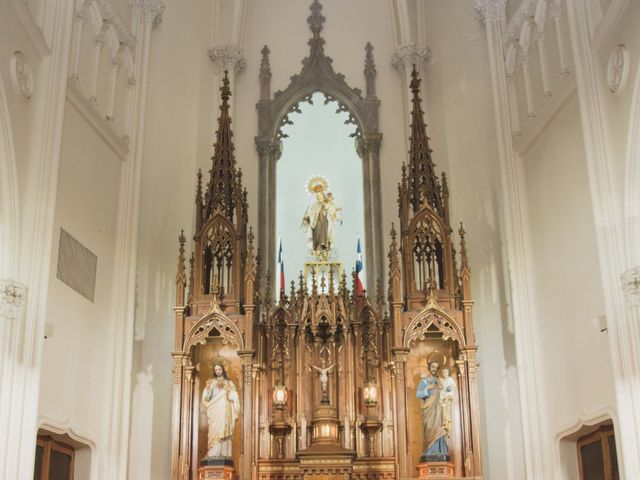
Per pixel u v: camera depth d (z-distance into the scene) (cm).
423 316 1642
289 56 2175
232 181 1775
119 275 1691
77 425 1488
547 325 1619
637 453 1249
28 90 1386
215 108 2092
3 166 1306
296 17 2203
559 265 1573
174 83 2005
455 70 2055
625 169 1329
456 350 1675
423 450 1606
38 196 1371
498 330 1798
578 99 1483
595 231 1402
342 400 1678
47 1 1473
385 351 1702
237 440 1617
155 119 1917
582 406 1455
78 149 1563
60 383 1434
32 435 1278
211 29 2144
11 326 1283
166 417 1772
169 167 1938
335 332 1709
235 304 1673
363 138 2073
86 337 1548
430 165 1783
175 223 1923
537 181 1697
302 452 1569
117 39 1786
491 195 1875
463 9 2055
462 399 1616
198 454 1622
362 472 1611
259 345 1684
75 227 1531
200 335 1636
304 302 1733
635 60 1294
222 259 1719
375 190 2023
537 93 1722
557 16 1611
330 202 1981
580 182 1491
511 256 1730
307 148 2108
